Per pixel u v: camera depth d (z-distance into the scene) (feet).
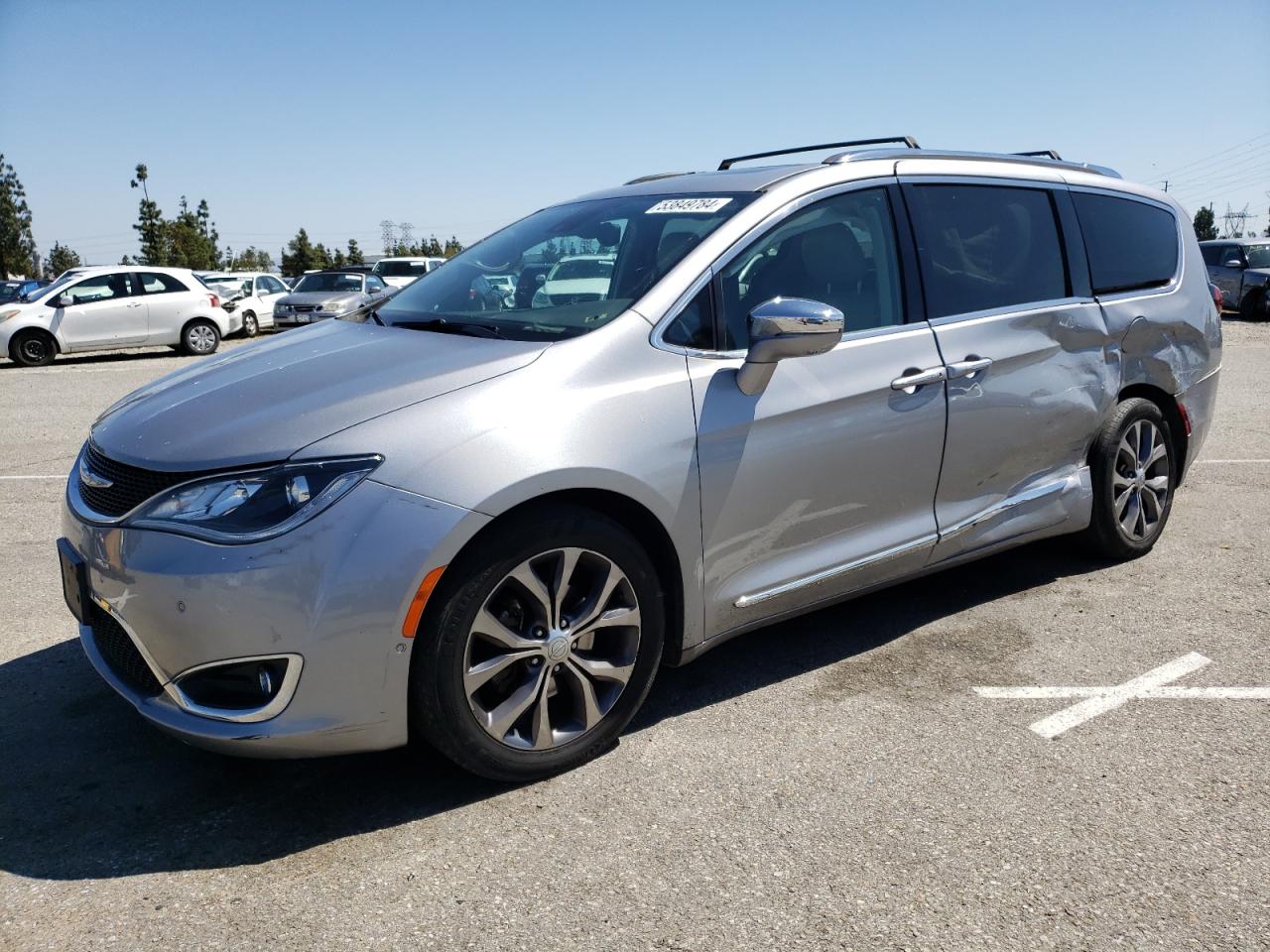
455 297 11.84
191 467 8.41
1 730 10.60
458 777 9.59
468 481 8.46
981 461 12.51
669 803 9.09
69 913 7.64
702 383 9.98
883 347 11.37
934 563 12.42
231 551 8.00
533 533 8.86
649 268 10.63
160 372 48.32
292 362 10.25
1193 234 16.42
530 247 12.34
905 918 7.52
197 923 7.54
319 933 7.42
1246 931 7.37
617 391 9.48
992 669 11.85
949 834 8.57
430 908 7.69
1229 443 24.79
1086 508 14.38
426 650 8.55
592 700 9.68
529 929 7.45
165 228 221.66
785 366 10.54
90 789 9.43
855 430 11.02
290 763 9.91
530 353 9.51
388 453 8.37
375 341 10.60
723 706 11.00
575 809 9.02
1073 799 9.10
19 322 52.34
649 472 9.47
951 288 12.27
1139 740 10.18
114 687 9.04
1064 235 13.88
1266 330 58.49
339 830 8.74
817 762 9.78
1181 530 17.25
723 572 10.36
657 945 7.26
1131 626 13.09
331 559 8.08
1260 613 13.48
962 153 13.24
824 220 11.42
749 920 7.51
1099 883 7.92
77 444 26.94
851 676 11.70
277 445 8.38
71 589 9.39
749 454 10.21
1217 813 8.87
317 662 8.14
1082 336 13.67
